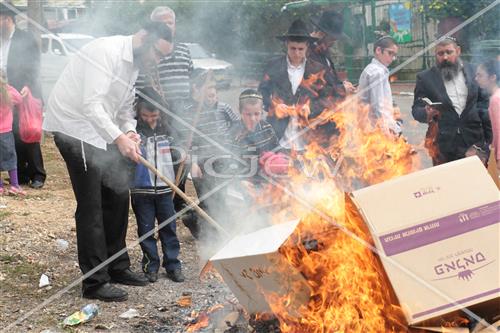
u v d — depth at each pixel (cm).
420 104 737
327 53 723
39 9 1122
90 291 554
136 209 606
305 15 1752
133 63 543
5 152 854
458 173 420
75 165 545
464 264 389
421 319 377
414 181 420
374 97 719
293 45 684
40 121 902
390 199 412
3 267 618
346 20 1652
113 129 526
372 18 1711
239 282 443
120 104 555
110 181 572
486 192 409
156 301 555
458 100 718
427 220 400
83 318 511
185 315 520
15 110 895
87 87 529
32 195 873
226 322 484
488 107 716
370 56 1625
